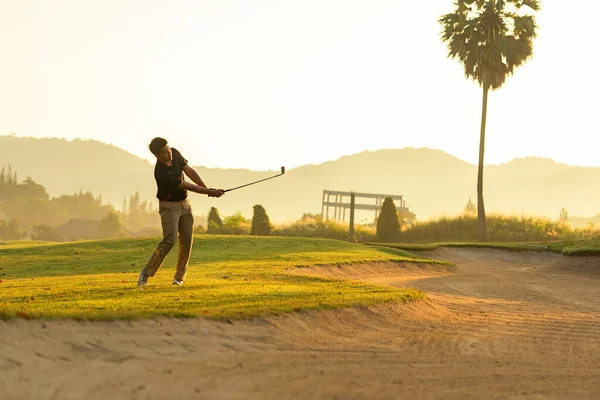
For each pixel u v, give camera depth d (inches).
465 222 2224.4
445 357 292.2
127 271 871.1
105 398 200.1
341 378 239.0
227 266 848.3
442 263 1154.0
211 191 455.5
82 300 368.8
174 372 233.5
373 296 435.5
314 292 444.8
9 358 227.6
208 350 270.1
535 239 2129.7
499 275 1039.0
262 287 480.7
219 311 321.1
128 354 251.4
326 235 2284.7
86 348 250.5
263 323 317.1
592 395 235.6
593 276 1034.7
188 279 582.9
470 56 1966.0
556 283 871.7
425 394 223.6
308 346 296.7
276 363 257.8
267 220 2338.8
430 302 478.3
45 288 469.7
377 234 2242.9
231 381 226.4
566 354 317.7
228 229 2395.4
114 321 282.8
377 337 335.9
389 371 255.9
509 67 1947.6
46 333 256.5
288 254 1091.9
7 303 346.9
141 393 206.4
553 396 231.3
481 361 287.7
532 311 508.7
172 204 459.8
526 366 282.2
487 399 222.1
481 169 2007.9
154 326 285.1
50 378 215.9
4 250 1226.6
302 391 218.4
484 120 2003.0
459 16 1993.1
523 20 1902.1
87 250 1206.3
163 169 448.8
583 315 491.8
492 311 490.0
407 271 1041.5
